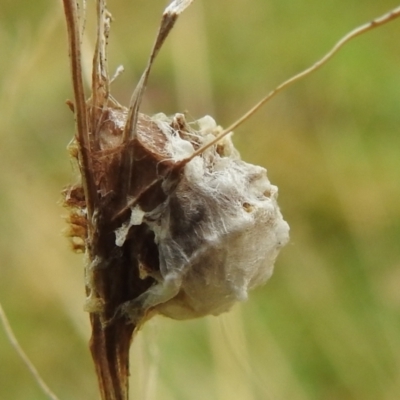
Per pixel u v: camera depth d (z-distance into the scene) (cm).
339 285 32
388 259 33
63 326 30
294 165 37
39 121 35
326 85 41
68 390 28
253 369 25
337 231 34
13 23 33
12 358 29
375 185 36
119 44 40
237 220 14
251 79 41
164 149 14
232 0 47
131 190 14
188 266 14
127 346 15
